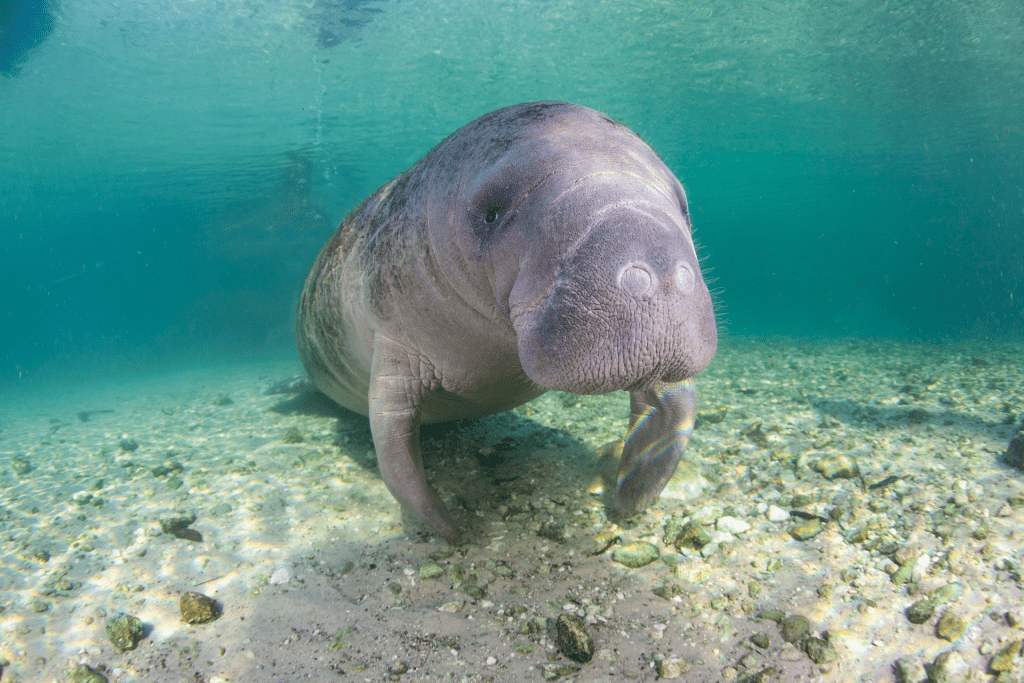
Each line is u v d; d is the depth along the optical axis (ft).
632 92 62.23
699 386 20.51
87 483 13.03
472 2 42.50
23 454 16.94
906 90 60.54
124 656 7.40
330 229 87.61
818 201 125.39
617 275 5.03
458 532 9.34
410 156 81.00
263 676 6.91
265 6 40.50
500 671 6.75
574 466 11.77
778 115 69.00
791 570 8.14
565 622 7.05
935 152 83.66
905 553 8.10
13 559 9.53
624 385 5.24
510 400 10.36
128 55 46.09
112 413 25.38
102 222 111.24
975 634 6.75
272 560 9.20
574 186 5.80
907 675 6.38
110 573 9.04
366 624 7.71
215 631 7.75
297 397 21.58
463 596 8.14
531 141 6.67
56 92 51.47
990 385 18.88
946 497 9.45
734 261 228.63
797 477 10.82
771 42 50.52
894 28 47.62
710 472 11.32
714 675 6.50
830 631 6.99
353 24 44.09
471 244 7.07
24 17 39.27
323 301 11.67
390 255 9.08
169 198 91.45
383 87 55.93
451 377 9.25
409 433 9.46
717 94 62.64
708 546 8.76
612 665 6.73
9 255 148.66
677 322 5.07
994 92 60.44
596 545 9.02
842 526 8.97
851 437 13.03
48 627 7.93
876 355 30.71
